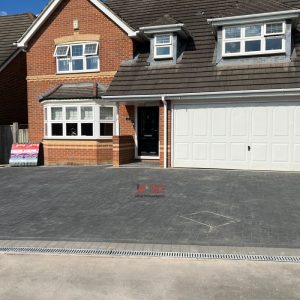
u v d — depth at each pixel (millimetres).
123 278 5195
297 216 7914
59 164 17000
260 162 13578
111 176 12930
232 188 10547
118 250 6254
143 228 7371
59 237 6980
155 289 4867
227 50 14641
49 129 17078
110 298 4664
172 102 14414
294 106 13117
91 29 17250
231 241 6570
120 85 15125
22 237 7023
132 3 20281
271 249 6195
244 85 13422
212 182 11422
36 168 16047
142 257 5938
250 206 8711
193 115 14242
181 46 15984
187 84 14250
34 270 5516
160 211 8523
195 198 9570
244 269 5422
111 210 8734
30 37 18016
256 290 4793
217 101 13914
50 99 16688
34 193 10812
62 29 17703
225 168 13969
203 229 7227
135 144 16703
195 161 14328
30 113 18391
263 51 14156
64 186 11586
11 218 8336
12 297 4734
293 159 13234
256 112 13516
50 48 17969
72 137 16734
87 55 17359
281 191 10102
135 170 14039
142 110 16656
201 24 16969
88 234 7109
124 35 16734
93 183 11852
